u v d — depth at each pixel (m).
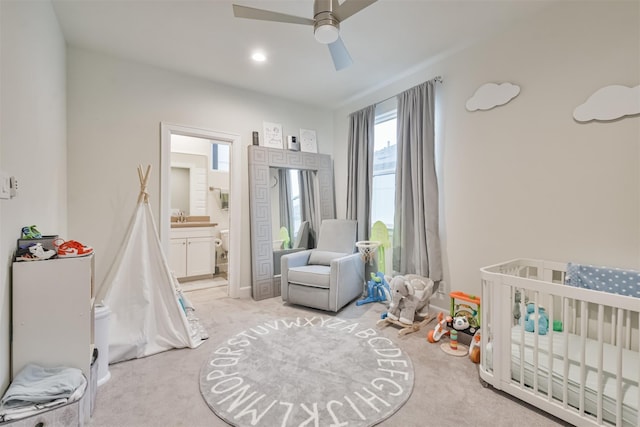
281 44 2.61
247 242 3.60
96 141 2.72
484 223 2.57
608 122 1.88
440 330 2.35
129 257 2.21
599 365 1.31
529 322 1.92
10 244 1.33
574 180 2.03
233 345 2.29
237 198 3.52
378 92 3.64
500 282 1.67
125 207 2.84
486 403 1.60
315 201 4.11
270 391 1.70
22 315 1.37
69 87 2.60
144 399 1.64
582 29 1.98
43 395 1.24
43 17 1.84
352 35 2.49
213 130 3.36
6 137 1.27
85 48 2.66
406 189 3.10
